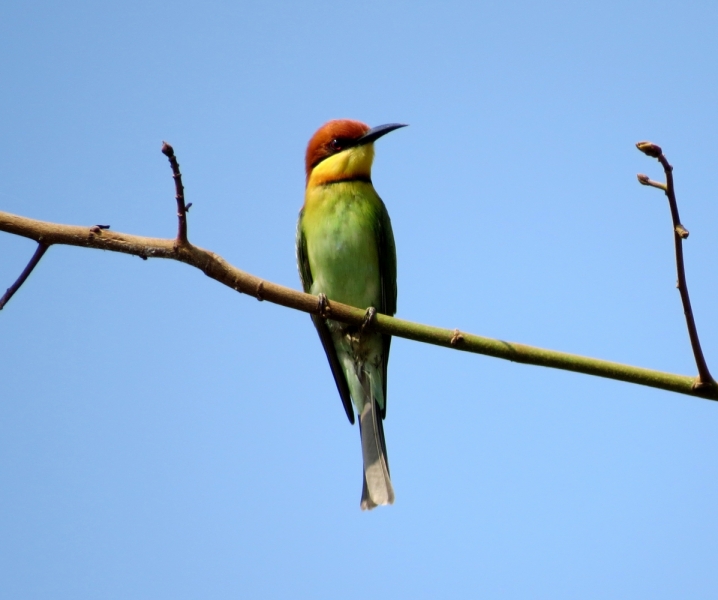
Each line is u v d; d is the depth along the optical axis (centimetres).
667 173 598
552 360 684
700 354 642
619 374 670
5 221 621
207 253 674
